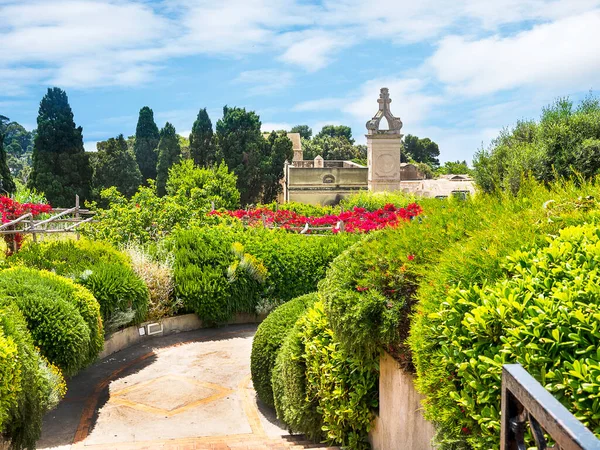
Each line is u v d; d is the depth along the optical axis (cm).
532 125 1310
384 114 2825
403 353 368
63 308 631
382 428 421
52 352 605
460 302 252
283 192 4206
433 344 275
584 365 179
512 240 296
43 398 493
